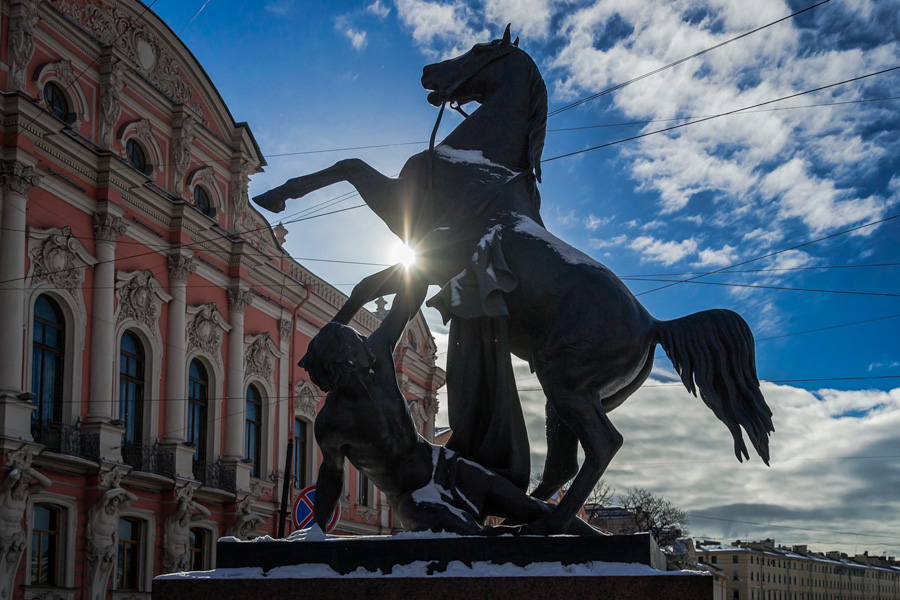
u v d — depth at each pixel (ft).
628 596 8.73
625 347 10.48
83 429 51.67
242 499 64.23
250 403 68.54
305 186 12.39
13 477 44.80
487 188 11.80
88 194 53.93
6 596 44.78
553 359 10.61
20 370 47.14
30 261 49.03
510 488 10.74
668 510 120.16
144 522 56.34
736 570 245.65
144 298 57.41
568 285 10.74
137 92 59.06
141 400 57.41
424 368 75.66
